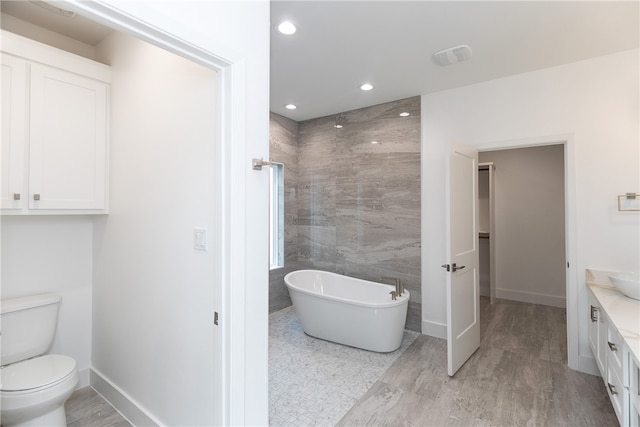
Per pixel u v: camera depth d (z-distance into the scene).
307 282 3.84
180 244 1.62
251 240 1.40
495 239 4.80
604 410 2.06
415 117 3.42
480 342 3.15
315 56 2.53
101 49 2.32
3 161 1.79
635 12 1.94
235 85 1.31
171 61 1.68
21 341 1.97
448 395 2.24
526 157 4.59
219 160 1.33
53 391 1.66
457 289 2.60
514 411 2.06
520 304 4.48
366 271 3.79
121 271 2.07
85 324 2.36
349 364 2.71
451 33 2.20
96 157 2.15
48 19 2.06
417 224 3.42
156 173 1.78
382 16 2.00
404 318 3.01
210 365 1.47
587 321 2.53
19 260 2.08
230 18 1.30
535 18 2.01
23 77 1.86
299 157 4.42
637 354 1.27
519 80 2.83
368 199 3.77
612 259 2.45
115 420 1.98
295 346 3.08
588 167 2.53
